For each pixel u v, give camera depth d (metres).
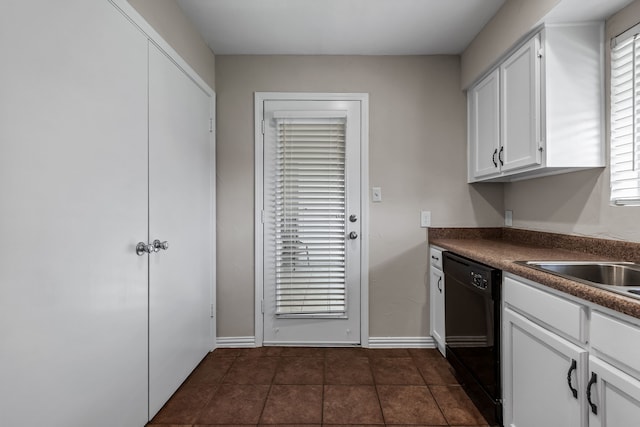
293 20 2.23
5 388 0.94
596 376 1.05
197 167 2.34
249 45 2.55
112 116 1.40
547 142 1.72
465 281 1.95
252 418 1.79
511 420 1.56
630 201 1.62
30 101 1.01
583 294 1.08
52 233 1.09
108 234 1.37
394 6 2.08
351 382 2.16
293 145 2.69
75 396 1.20
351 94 2.70
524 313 1.44
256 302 2.72
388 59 2.71
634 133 1.57
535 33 1.79
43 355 1.06
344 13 2.16
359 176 2.71
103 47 1.34
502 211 2.71
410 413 1.83
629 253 1.58
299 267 2.70
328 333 2.72
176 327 2.02
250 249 2.72
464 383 2.08
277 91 2.70
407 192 2.72
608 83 1.70
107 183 1.37
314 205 2.70
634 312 0.89
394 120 2.71
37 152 1.04
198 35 2.36
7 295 0.94
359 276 2.72
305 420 1.78
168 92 1.91
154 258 1.75
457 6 2.08
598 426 1.04
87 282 1.25
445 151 2.71
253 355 2.56
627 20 1.58
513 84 2.02
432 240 2.64
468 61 2.56
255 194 2.70
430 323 2.70
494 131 2.25
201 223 2.41
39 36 1.04
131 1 1.54
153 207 1.74
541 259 1.65
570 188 1.98
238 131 2.70
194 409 1.86
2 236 0.93
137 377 1.60
